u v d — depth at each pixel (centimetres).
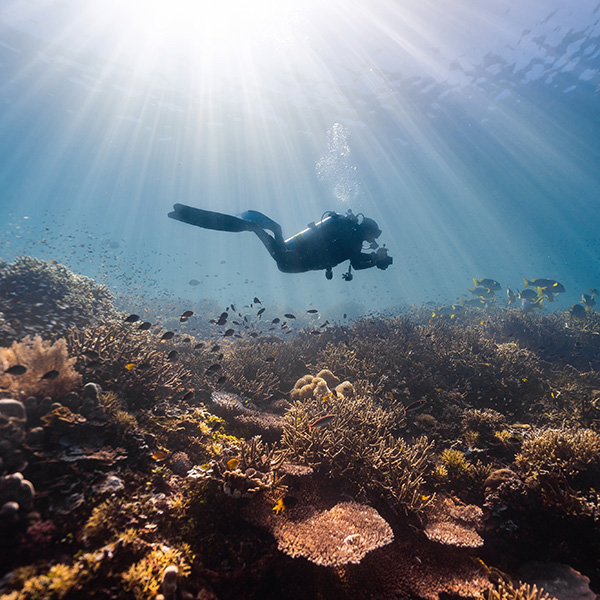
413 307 2259
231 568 299
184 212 438
